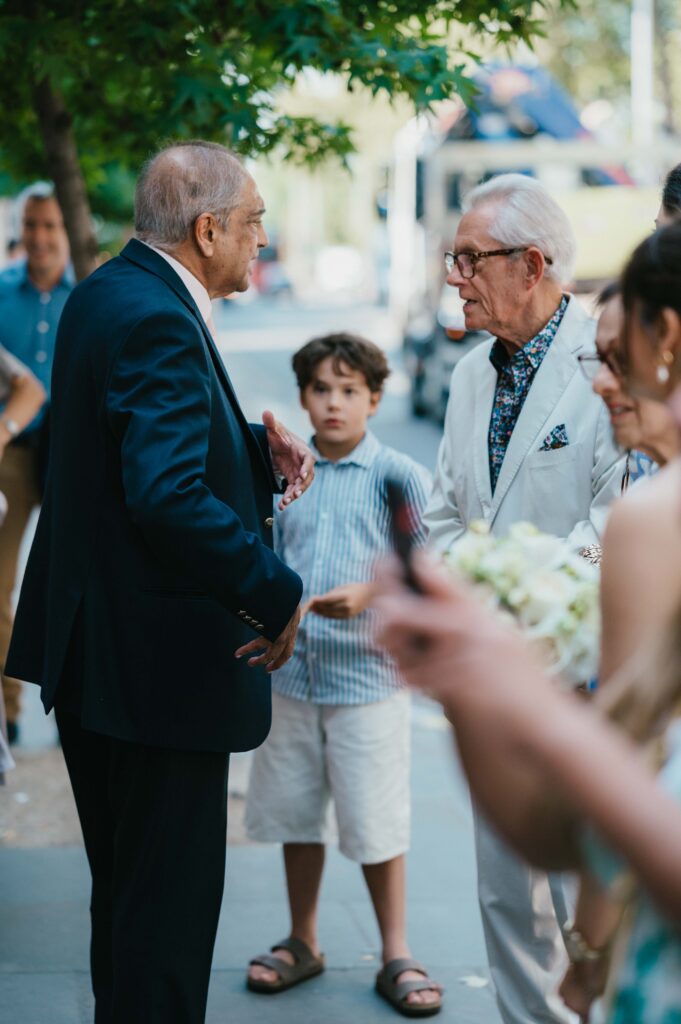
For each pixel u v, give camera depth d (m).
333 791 3.73
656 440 1.82
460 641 1.26
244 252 2.97
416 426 17.30
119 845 2.90
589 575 1.88
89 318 2.84
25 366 5.73
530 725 1.24
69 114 5.35
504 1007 3.08
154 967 2.81
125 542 2.80
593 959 1.67
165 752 2.83
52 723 6.23
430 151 16.58
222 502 2.78
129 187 8.81
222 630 2.84
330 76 4.55
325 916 4.24
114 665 2.81
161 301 2.77
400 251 21.08
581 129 16.66
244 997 3.68
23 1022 3.46
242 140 4.61
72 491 2.84
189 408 2.69
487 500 3.25
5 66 5.30
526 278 3.16
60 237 5.76
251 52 4.80
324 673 3.69
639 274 1.64
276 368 22.97
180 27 4.64
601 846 1.48
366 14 4.58
